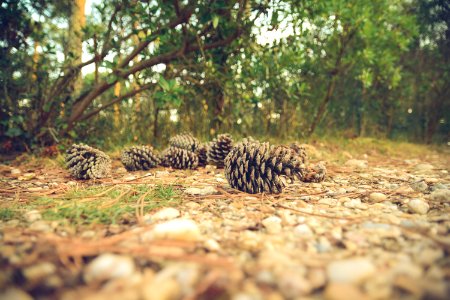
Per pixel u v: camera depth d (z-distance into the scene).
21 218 0.30
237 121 0.97
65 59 0.77
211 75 0.80
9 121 0.72
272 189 0.42
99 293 0.17
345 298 0.16
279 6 0.77
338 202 0.38
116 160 0.74
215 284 0.18
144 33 0.77
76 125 0.83
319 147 0.98
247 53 0.84
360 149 1.04
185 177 0.55
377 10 1.08
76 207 0.32
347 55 1.14
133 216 0.31
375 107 1.43
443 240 0.24
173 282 0.17
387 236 0.25
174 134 0.91
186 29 0.76
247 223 0.30
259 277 0.18
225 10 0.75
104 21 0.75
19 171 0.60
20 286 0.18
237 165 0.44
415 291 0.16
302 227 0.27
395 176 0.58
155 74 0.82
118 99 0.80
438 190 0.39
